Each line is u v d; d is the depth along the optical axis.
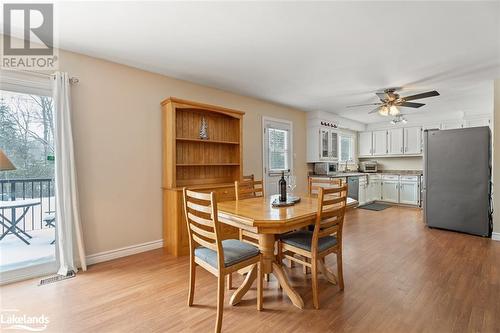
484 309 1.88
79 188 2.72
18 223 2.48
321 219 1.98
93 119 2.81
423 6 1.91
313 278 1.94
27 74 2.43
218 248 1.68
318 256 1.99
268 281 2.37
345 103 4.96
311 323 1.74
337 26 2.20
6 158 1.99
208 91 3.90
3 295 2.13
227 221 2.04
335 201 2.04
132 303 2.01
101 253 2.86
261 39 2.43
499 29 2.22
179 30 2.26
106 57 2.82
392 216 5.12
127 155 3.06
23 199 2.50
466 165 3.87
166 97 3.42
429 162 4.25
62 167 2.53
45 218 2.61
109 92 2.92
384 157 7.32
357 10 1.96
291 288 2.04
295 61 2.95
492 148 3.78
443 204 4.08
